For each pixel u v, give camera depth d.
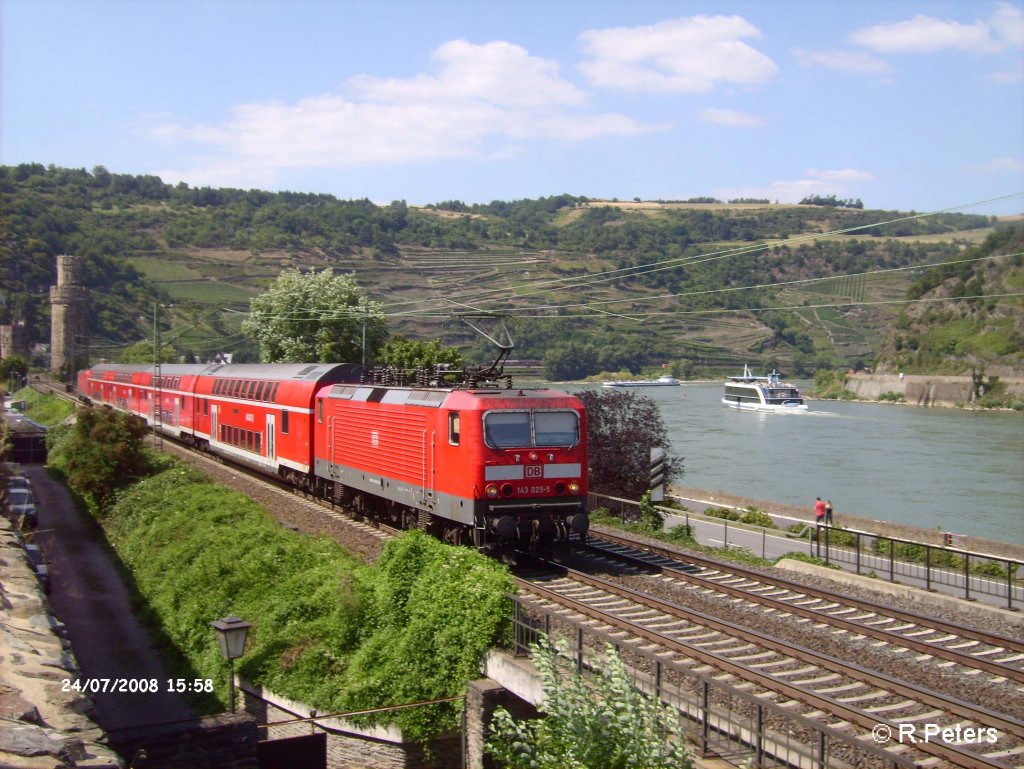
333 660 17.02
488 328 94.62
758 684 12.42
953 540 30.53
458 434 20.02
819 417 101.75
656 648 14.20
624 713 9.84
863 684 12.47
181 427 48.84
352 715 15.34
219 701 18.45
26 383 104.06
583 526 19.86
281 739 14.27
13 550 16.09
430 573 17.14
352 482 26.55
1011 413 101.12
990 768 9.46
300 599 19.25
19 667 9.93
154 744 12.38
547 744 10.47
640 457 33.91
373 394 25.30
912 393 112.69
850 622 15.41
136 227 154.88
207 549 23.72
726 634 14.82
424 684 15.26
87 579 26.98
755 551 26.48
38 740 7.89
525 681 13.57
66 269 104.81
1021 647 14.25
